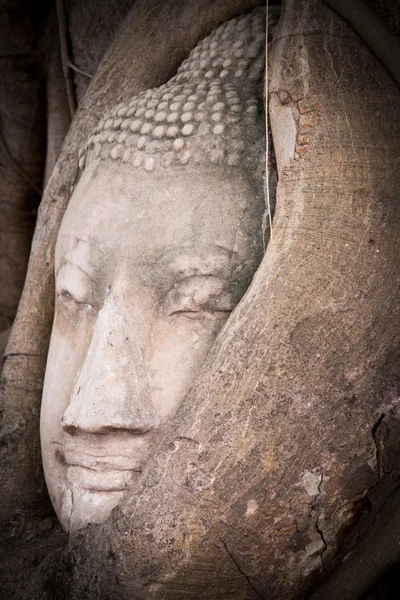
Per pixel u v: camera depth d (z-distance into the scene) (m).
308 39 2.94
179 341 3.11
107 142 3.41
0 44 5.11
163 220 3.13
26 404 3.85
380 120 2.87
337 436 2.80
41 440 3.46
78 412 3.05
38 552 3.34
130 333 3.11
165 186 3.17
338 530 2.88
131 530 2.81
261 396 2.77
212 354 2.88
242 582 2.87
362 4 2.92
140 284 3.14
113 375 3.05
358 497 2.86
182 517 2.78
